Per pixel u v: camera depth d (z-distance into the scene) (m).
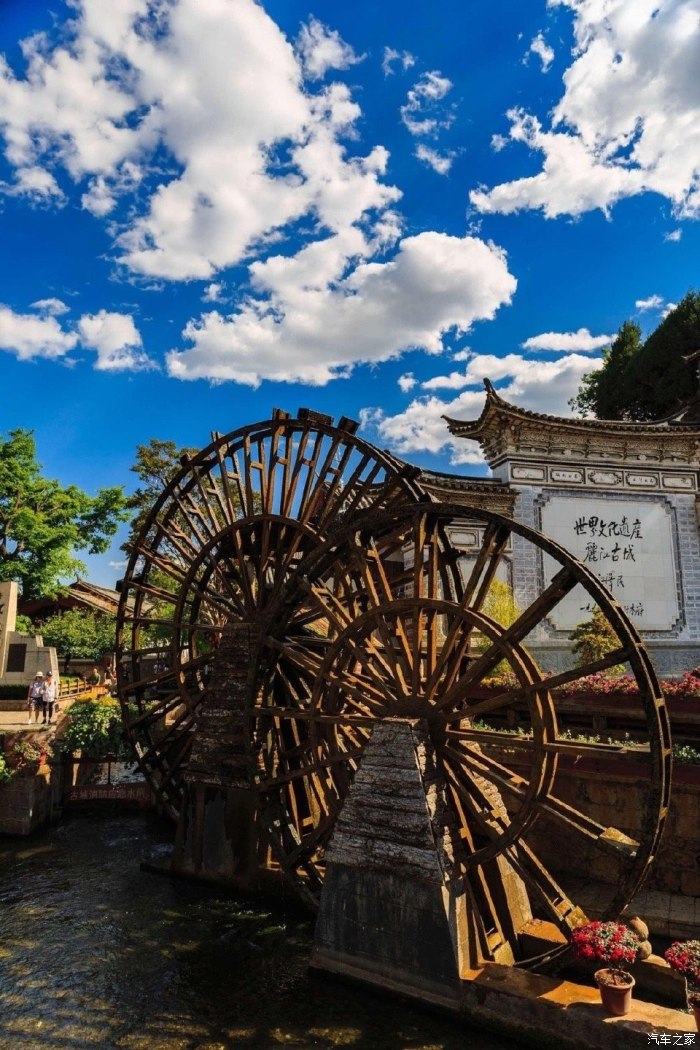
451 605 8.39
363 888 7.77
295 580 10.26
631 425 22.27
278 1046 6.81
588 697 11.27
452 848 7.67
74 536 29.44
